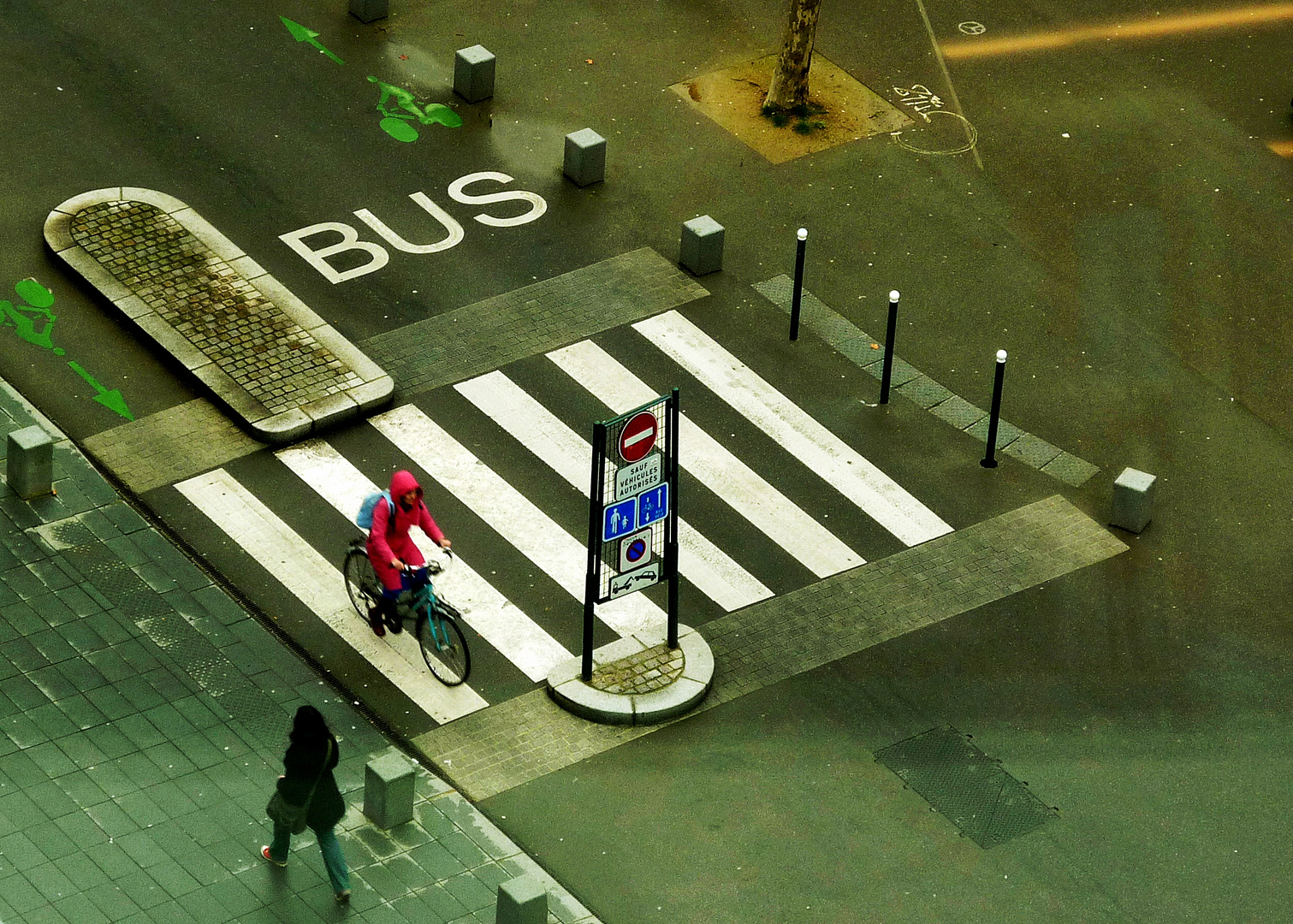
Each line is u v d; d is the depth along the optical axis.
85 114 32.44
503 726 23.44
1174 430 28.73
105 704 22.88
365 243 30.59
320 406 27.27
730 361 29.17
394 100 33.62
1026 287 31.11
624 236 31.33
